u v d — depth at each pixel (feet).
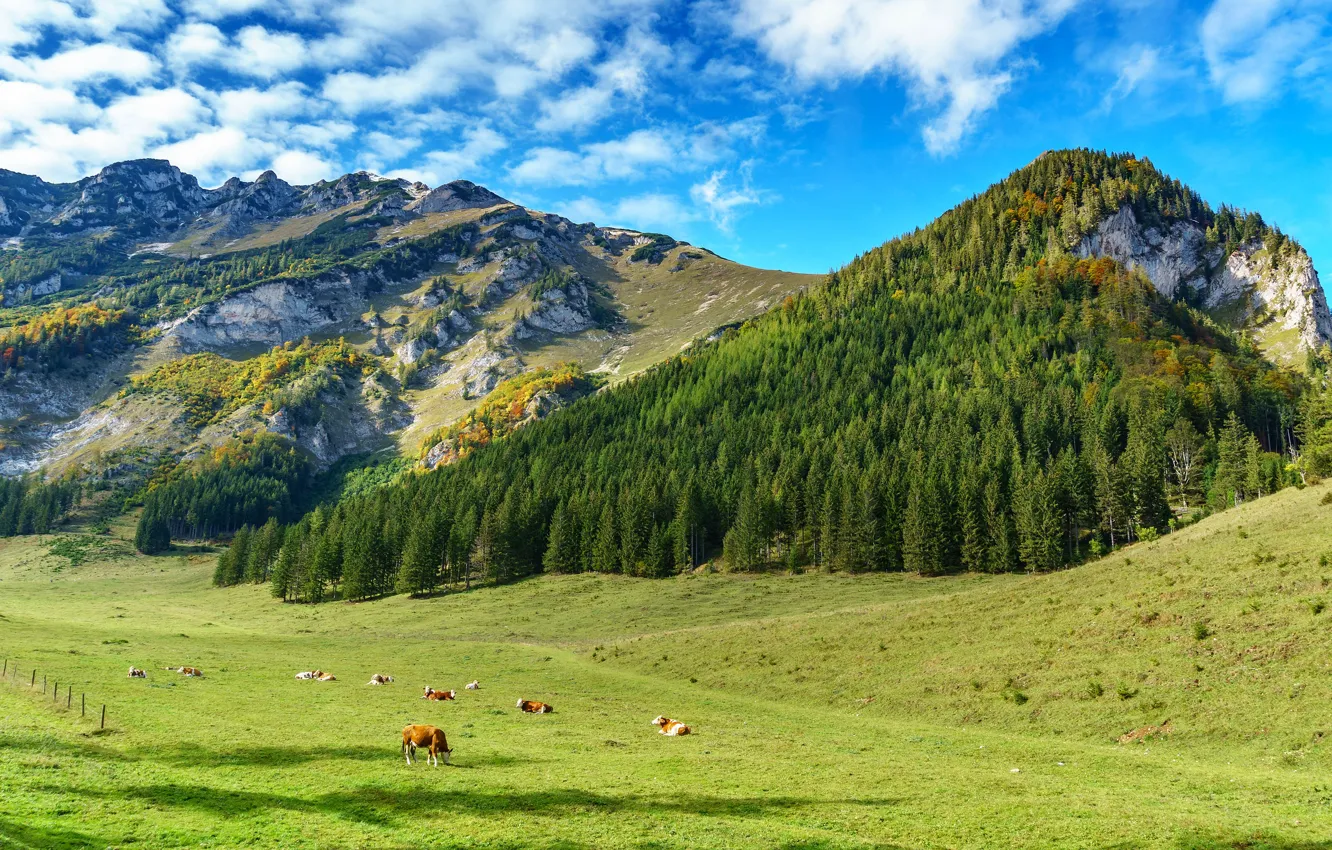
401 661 248.11
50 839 63.41
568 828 75.51
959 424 520.01
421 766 99.91
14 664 162.81
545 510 519.19
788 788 94.53
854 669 191.52
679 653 243.40
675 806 85.05
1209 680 131.23
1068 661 159.12
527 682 208.23
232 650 259.60
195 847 65.36
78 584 581.94
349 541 507.30
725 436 613.93
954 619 211.00
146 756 97.91
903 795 91.61
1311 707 112.57
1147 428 470.80
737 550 431.43
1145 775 101.45
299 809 78.43
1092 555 369.30
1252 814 81.66
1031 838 75.25
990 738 131.75
